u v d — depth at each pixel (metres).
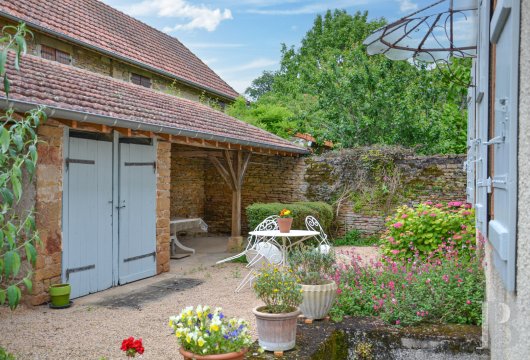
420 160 12.69
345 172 13.43
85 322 5.88
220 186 15.48
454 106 15.12
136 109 8.40
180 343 3.71
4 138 3.22
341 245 12.69
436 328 4.75
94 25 13.72
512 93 2.22
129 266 8.36
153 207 9.07
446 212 7.79
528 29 2.02
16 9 10.20
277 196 14.30
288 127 18.84
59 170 6.82
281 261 8.03
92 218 7.50
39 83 7.04
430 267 6.06
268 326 4.30
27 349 4.89
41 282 6.56
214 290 7.74
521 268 2.12
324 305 5.11
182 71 16.55
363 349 4.61
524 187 2.09
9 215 6.34
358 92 16.02
